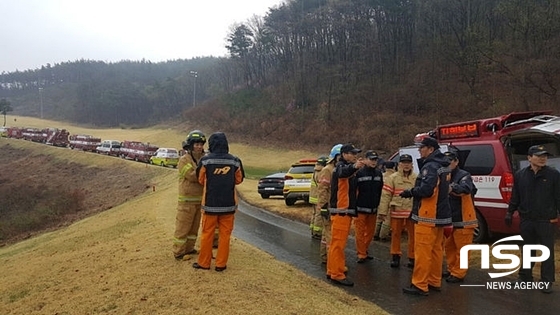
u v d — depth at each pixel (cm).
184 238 711
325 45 7581
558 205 637
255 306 529
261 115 7138
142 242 909
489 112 4134
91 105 12888
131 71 16700
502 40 4119
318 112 6281
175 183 2752
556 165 802
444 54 5550
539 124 821
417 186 629
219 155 648
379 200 812
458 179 699
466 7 5250
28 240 2145
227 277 619
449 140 932
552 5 3222
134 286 626
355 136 5350
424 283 630
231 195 649
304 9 8469
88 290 673
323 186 754
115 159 4656
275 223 1293
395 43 6550
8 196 4078
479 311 562
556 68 3269
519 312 556
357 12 7012
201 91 11988
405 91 5756
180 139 7694
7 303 767
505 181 809
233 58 9394
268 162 5462
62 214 3020
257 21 9212
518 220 787
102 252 922
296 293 590
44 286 784
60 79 17838
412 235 779
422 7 6022
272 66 8825
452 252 702
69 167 4881
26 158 5800
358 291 651
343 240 684
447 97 5219
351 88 6475
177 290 582
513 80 3694
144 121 12181
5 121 11031
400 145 4762
